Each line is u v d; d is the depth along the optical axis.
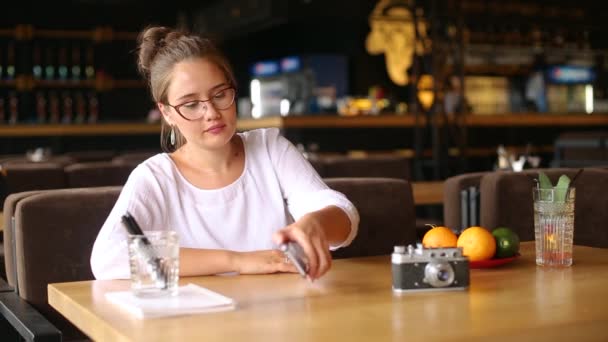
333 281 1.54
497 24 9.77
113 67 10.40
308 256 1.44
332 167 3.77
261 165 1.93
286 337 1.12
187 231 1.84
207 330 1.17
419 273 1.41
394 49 11.03
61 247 2.11
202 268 1.63
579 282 1.49
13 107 9.66
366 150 8.48
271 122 8.05
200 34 1.76
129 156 4.61
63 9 10.20
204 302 1.33
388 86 11.45
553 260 1.65
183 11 10.70
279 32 11.45
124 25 10.52
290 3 9.15
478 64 10.52
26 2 10.02
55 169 3.34
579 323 1.17
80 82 10.06
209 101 1.69
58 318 2.10
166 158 1.87
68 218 2.12
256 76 11.53
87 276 2.12
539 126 9.25
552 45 10.35
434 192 3.55
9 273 2.23
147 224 1.80
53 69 10.06
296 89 10.90
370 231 2.35
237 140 1.93
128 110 10.52
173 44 1.72
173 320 1.24
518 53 10.72
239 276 1.61
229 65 1.73
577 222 2.52
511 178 2.54
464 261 1.41
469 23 9.40
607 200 2.46
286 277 1.59
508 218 2.53
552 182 2.53
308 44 11.00
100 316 1.28
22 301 1.96
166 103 1.73
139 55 1.81
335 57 11.08
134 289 1.39
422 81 9.11
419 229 4.15
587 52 10.63
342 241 1.75
